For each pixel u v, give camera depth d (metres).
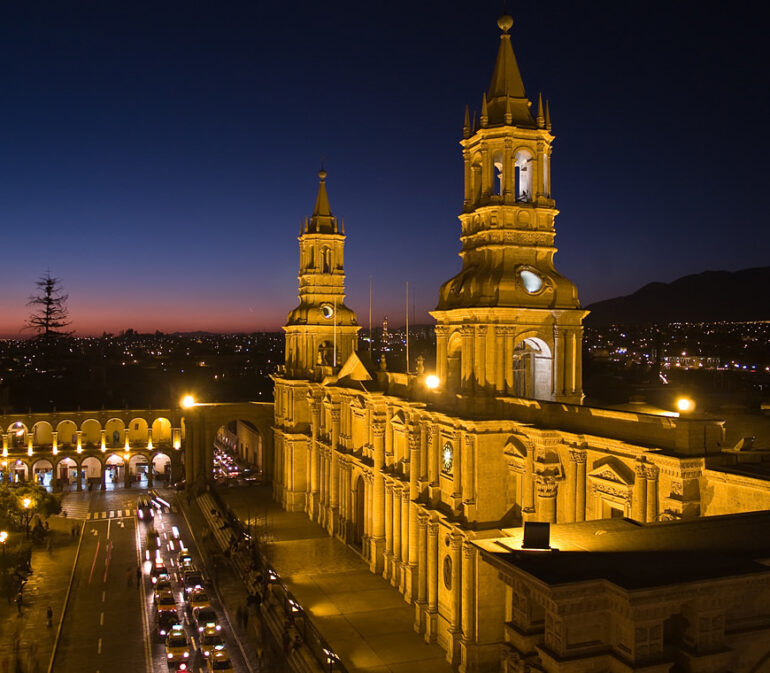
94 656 52.22
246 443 131.12
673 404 55.31
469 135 52.53
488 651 47.34
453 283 53.34
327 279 92.75
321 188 93.06
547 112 50.94
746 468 33.72
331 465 81.19
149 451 116.06
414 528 58.62
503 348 49.09
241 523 80.25
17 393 157.50
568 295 50.66
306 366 92.81
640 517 37.09
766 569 19.78
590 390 68.31
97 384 174.50
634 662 18.84
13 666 50.00
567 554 21.48
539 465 44.03
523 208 50.41
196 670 49.69
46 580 69.00
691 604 19.47
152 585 67.25
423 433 56.53
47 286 189.00
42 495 81.00
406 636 54.22
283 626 54.75
